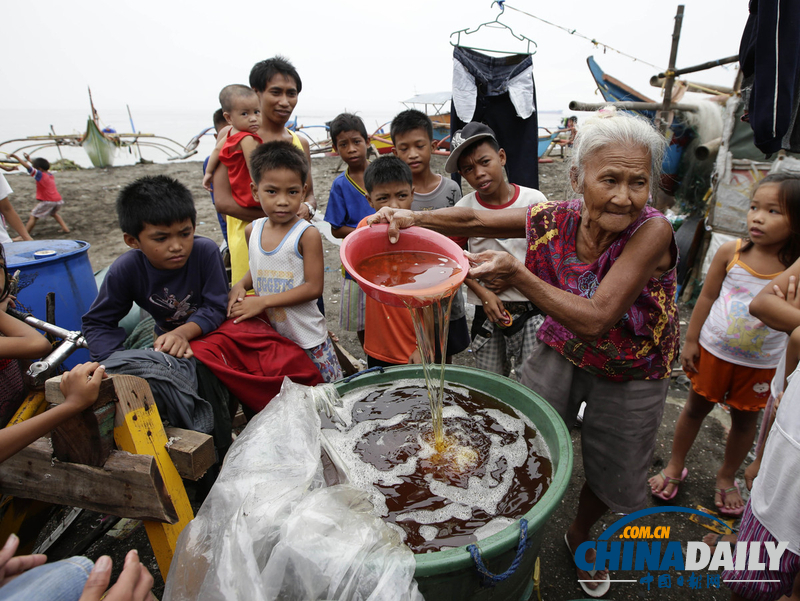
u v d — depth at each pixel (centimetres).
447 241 165
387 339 249
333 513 103
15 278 175
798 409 136
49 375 154
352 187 294
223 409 191
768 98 284
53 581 112
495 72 389
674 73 452
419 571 103
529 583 151
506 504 135
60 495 140
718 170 413
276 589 95
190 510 149
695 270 454
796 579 150
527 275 137
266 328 206
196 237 204
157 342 177
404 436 165
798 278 171
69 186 1062
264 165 205
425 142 279
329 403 165
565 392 177
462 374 186
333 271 549
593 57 629
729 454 230
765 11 274
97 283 343
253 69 295
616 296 133
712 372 218
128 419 131
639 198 128
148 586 107
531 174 407
